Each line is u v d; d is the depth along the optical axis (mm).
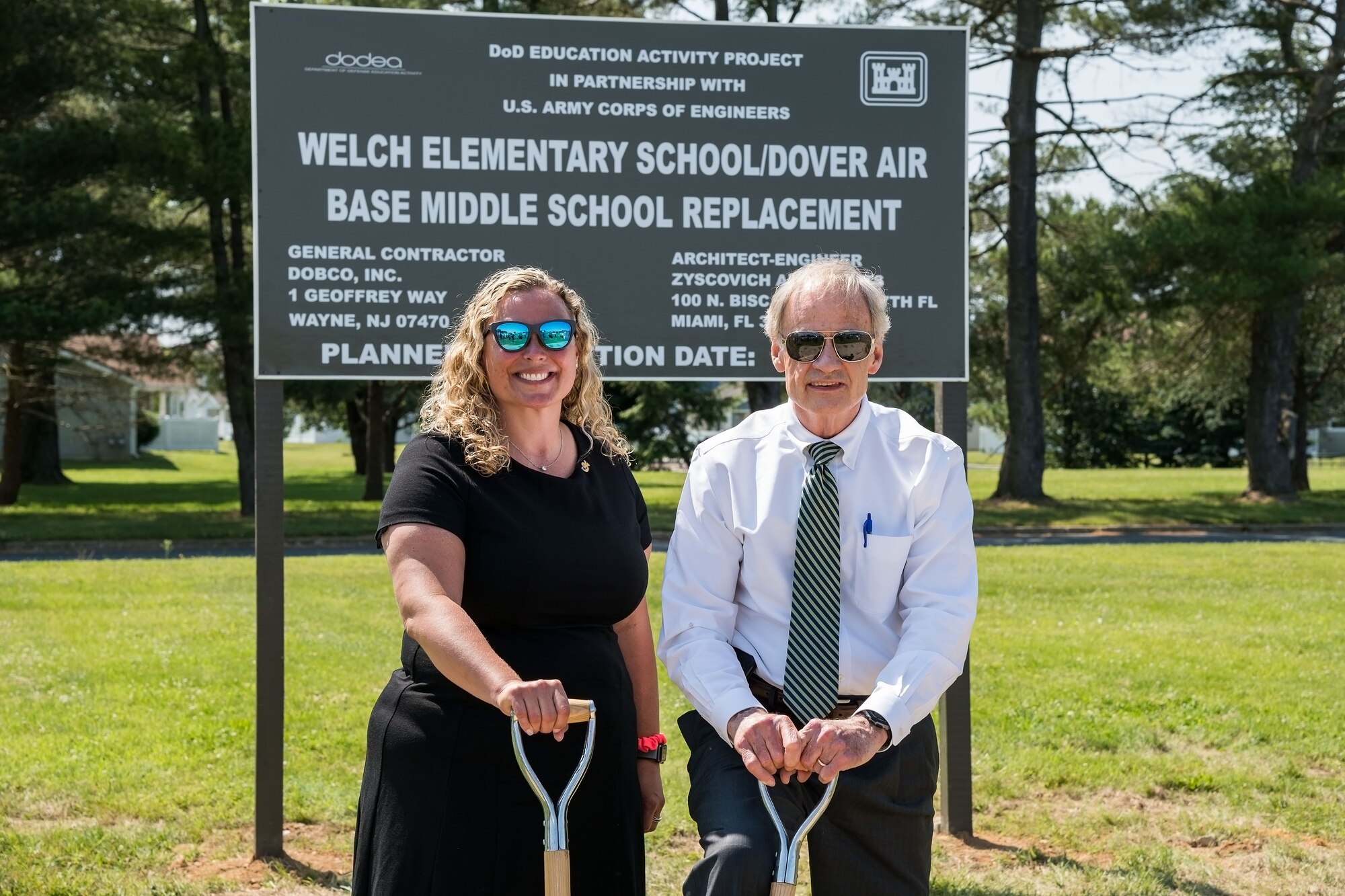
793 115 4645
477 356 2658
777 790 2629
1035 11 23266
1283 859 4457
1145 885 4176
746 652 2797
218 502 28000
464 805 2521
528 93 4527
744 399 38219
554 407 2705
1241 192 23609
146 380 27109
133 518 22594
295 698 6984
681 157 4605
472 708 2535
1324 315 29328
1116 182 24266
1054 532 21422
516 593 2568
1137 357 29375
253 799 5082
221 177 20000
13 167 19141
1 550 18141
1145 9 22453
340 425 45344
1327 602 11367
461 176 4496
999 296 28172
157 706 6852
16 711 6684
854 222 4680
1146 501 26828
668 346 4613
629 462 2936
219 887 4145
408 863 2520
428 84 4477
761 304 4648
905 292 4703
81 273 20062
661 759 2932
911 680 2566
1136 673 7797
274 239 4406
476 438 2588
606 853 2625
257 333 4414
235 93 22672
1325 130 25641
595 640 2674
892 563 2773
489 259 4516
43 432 34938
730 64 4617
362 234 4449
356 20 4438
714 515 2811
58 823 4770
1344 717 6613
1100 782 5398
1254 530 22000
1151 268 23406
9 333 18938
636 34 4570
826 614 2725
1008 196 25422
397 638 9102
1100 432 53375
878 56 4680
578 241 4566
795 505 2775
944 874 4289
